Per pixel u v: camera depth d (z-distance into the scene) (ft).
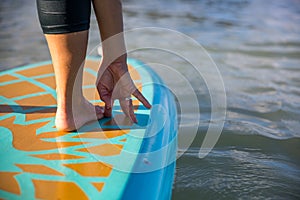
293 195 4.70
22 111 4.95
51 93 5.53
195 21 14.62
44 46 11.25
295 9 16.76
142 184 3.59
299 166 5.35
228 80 8.48
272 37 12.38
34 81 6.01
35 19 14.90
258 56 10.36
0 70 9.11
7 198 3.28
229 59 10.00
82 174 3.63
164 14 15.76
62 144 4.15
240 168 5.22
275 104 7.35
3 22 14.47
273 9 16.78
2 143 4.17
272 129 6.38
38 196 3.32
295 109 7.14
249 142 5.93
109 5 3.90
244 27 13.71
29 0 18.65
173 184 4.82
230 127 6.36
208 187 4.80
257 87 8.16
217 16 15.53
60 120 4.33
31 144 4.15
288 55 10.52
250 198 4.63
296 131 6.33
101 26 4.02
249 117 6.78
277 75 8.92
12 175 3.61
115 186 3.48
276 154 5.64
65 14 3.64
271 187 4.84
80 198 3.31
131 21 14.39
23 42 11.69
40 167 3.74
